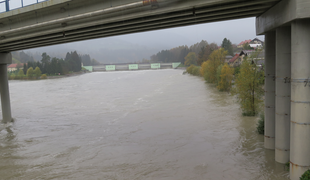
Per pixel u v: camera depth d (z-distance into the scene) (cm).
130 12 1261
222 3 1120
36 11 1570
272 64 1295
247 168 1155
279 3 1026
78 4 1400
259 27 1348
